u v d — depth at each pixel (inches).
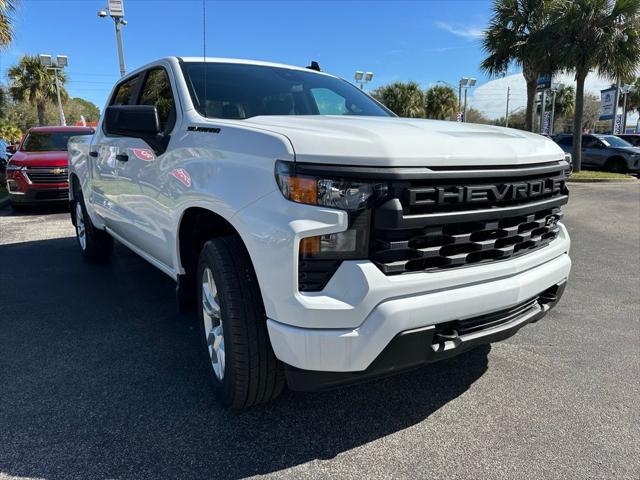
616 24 625.3
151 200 131.3
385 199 81.3
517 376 123.6
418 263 86.1
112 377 120.1
